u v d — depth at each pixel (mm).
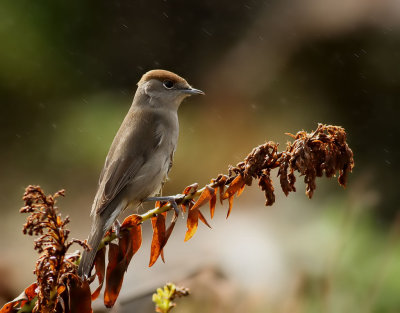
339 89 15688
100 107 16250
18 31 16031
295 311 7109
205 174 15031
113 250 4953
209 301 7352
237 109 16172
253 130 15688
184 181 14977
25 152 15820
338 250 7699
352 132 14852
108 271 4934
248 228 10031
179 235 10742
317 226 8578
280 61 16531
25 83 16172
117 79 17156
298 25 16500
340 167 4875
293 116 15711
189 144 15445
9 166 15641
